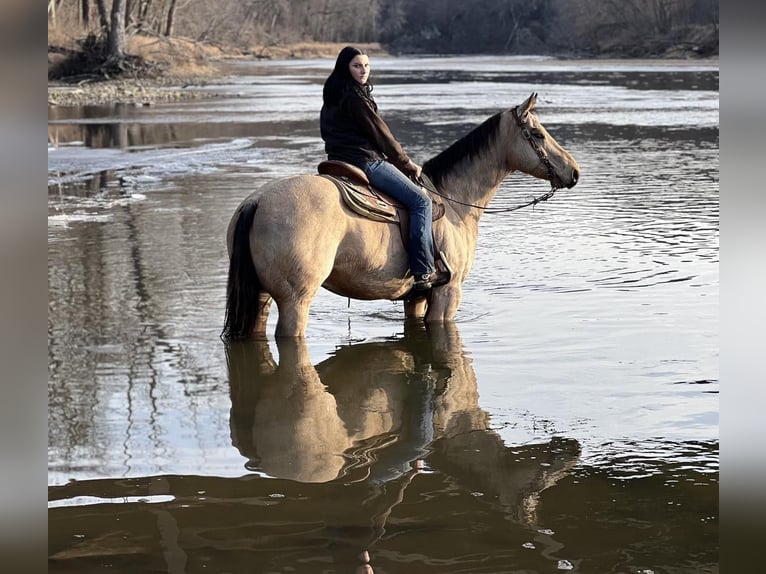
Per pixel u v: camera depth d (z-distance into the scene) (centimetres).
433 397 628
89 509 458
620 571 398
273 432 562
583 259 1059
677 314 831
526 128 818
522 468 510
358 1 13038
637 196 1507
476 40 13225
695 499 470
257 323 743
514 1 13038
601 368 688
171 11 7575
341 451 533
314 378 665
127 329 783
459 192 823
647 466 513
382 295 763
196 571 397
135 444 541
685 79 5591
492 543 423
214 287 924
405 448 538
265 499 469
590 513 455
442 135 2391
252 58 10938
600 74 6406
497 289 932
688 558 409
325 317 843
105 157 2100
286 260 682
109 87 5088
